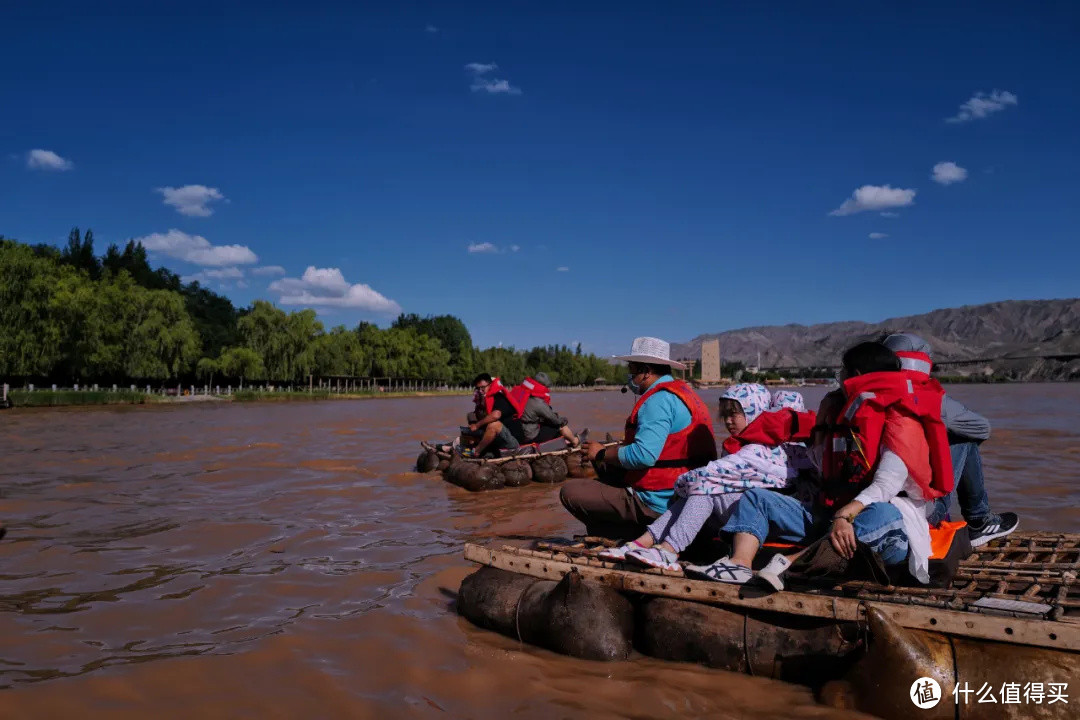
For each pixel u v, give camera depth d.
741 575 4.08
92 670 4.11
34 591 5.60
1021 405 37.03
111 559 6.54
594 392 126.81
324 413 37.56
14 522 8.11
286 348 72.75
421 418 31.67
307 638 4.62
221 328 103.31
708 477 4.66
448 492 10.27
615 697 3.80
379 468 12.76
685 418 5.27
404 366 102.06
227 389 68.25
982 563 4.48
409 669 4.16
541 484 11.04
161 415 35.00
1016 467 11.73
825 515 4.39
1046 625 3.29
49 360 50.59
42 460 14.09
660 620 4.29
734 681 3.96
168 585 5.75
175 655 4.34
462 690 3.89
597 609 4.34
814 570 4.02
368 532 7.64
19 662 4.22
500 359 128.25
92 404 48.00
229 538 7.37
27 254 50.53
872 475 3.98
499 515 8.59
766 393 4.79
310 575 6.03
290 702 3.73
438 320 145.88
